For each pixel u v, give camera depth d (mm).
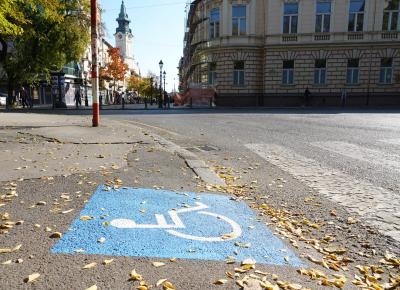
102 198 4477
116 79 76438
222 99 37281
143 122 16656
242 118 18906
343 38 35750
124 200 4434
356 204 4672
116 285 2521
